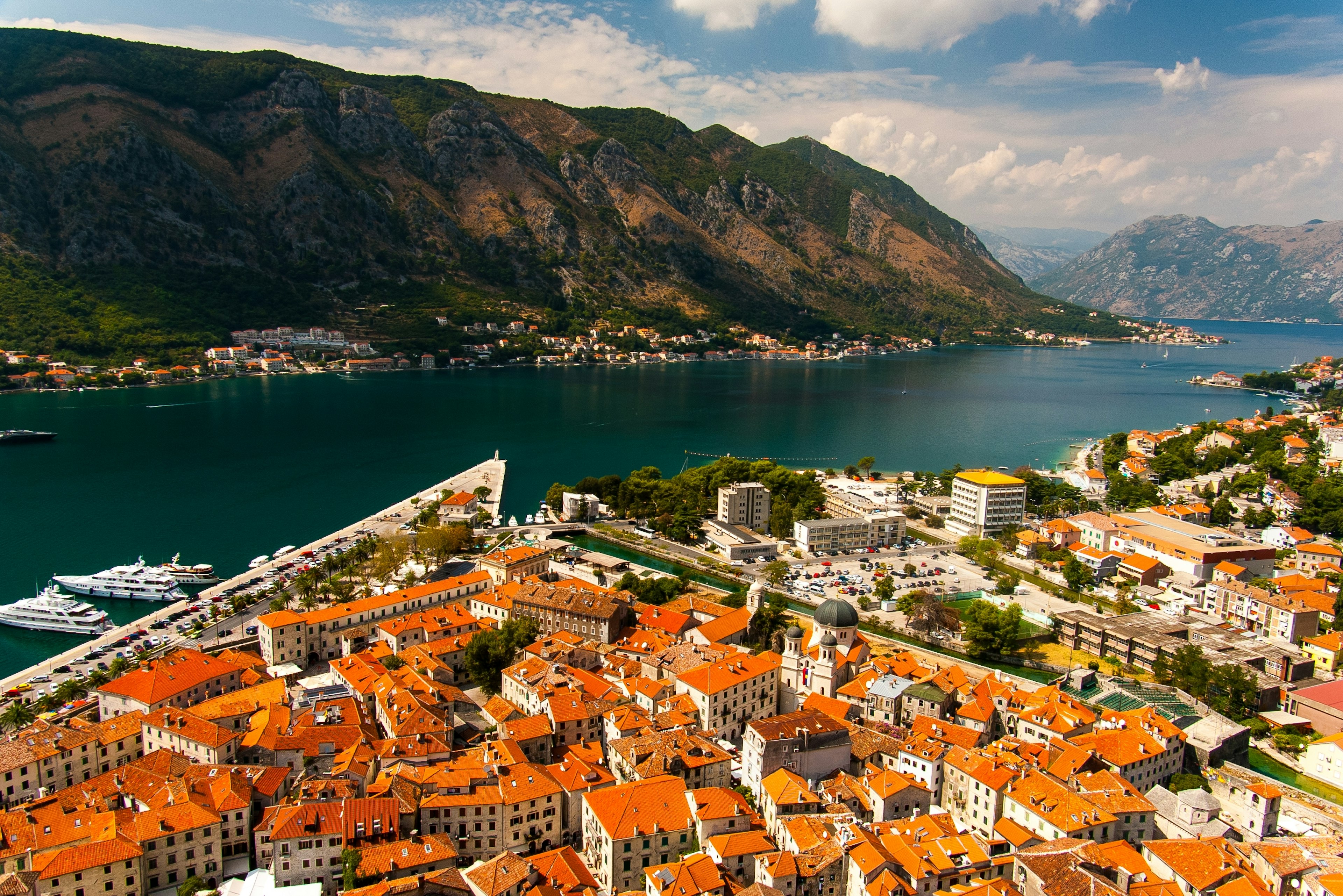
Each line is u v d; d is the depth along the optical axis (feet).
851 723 643.45
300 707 618.44
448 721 611.47
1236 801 549.95
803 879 447.42
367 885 426.92
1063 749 574.15
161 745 565.53
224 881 458.91
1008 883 454.81
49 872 411.13
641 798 487.20
